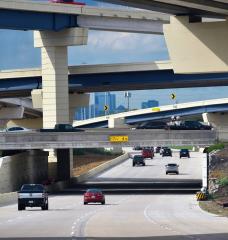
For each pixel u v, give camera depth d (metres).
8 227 49.31
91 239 39.38
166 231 44.66
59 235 42.31
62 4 126.19
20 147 112.44
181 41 57.66
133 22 131.75
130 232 44.03
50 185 112.88
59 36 133.00
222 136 110.38
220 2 52.31
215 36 56.53
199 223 52.00
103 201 82.25
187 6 54.34
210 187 90.12
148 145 111.06
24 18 121.31
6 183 107.25
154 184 125.12
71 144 111.62
